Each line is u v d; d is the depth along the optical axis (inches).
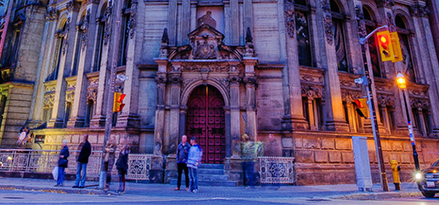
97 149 713.6
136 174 595.5
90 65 870.4
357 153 469.4
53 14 1050.1
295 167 604.4
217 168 612.7
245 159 565.0
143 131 673.6
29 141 907.4
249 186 507.2
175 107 623.5
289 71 685.3
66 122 872.3
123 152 402.0
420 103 895.7
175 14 734.5
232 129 600.1
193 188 417.1
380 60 888.9
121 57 807.1
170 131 611.5
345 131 711.7
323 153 658.8
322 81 756.6
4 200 277.1
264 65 684.1
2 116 1023.6
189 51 656.4
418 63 939.3
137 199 328.5
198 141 659.4
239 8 738.8
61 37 1023.0
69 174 553.6
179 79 635.5
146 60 720.3
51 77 989.2
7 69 1059.3
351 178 669.3
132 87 693.9
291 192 434.3
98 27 893.2
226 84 637.3
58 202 272.5
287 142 640.4
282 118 663.8
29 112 992.2
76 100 836.6
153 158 597.6
